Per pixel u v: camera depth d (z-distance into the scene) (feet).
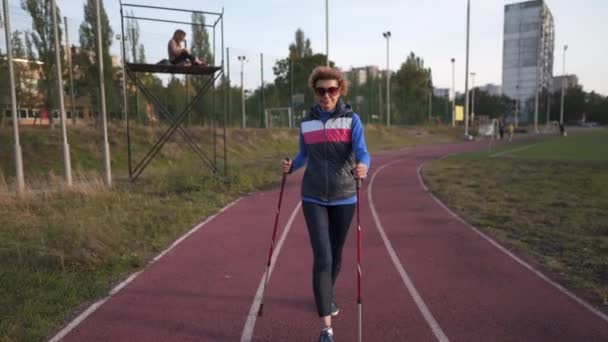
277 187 39.45
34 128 57.98
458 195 34.40
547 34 345.92
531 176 45.60
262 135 82.99
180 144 63.67
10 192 29.81
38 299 13.93
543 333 12.39
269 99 131.03
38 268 16.55
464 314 13.58
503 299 14.66
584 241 20.71
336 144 11.16
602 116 317.42
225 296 15.01
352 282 16.31
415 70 178.19
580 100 321.93
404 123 178.09
